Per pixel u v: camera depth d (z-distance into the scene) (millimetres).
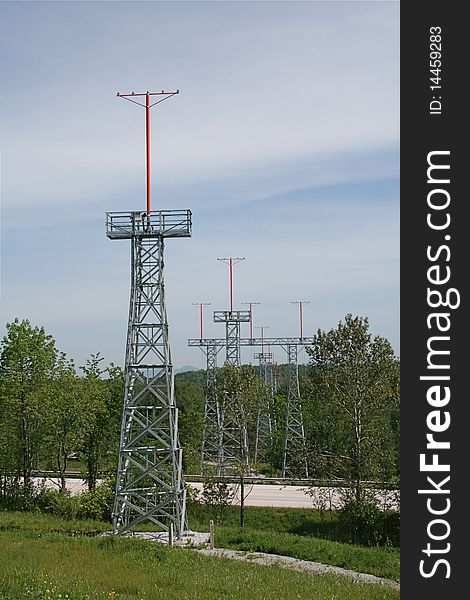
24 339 53000
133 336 38312
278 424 75062
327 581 27000
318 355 45094
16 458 53500
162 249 38625
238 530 41219
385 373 43875
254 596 22047
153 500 42875
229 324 71688
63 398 53156
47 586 20016
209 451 72812
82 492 52562
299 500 53312
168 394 38000
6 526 42500
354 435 44375
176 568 26953
